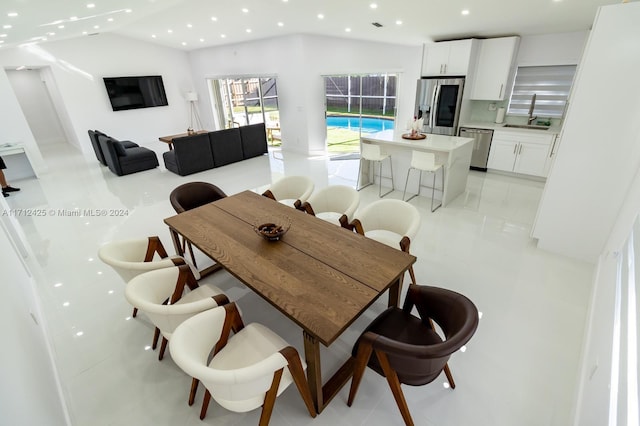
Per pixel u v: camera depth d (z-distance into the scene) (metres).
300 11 4.78
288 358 1.45
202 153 6.41
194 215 2.75
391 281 1.80
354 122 8.86
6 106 6.09
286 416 1.79
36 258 3.44
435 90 5.79
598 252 3.02
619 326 1.36
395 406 1.84
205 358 1.62
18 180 6.18
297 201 3.19
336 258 2.04
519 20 4.23
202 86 9.84
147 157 6.64
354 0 3.98
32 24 3.90
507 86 5.51
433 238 3.65
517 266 3.08
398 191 5.20
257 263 2.00
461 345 1.33
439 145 4.34
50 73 7.79
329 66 7.08
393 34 5.93
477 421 1.74
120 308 2.67
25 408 1.13
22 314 1.80
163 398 1.92
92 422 1.79
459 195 4.88
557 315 2.45
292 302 1.66
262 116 8.45
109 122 8.66
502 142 5.49
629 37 2.42
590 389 1.55
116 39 8.32
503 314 2.48
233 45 8.25
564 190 3.04
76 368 2.12
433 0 3.67
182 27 6.57
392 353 1.41
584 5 3.47
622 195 2.75
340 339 2.29
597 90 2.64
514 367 2.04
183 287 2.16
